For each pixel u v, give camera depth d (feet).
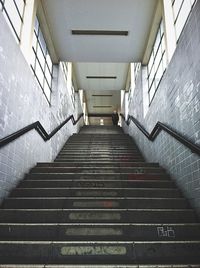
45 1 14.93
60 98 21.33
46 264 6.47
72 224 7.91
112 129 36.63
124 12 15.78
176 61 11.30
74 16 16.02
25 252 6.91
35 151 13.78
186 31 10.02
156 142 14.82
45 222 8.55
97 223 8.24
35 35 15.16
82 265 6.38
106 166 13.97
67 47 19.20
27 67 12.37
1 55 9.18
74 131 30.58
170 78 12.23
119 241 7.20
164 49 15.05
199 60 8.69
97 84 34.27
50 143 17.16
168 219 8.66
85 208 9.43
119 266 6.33
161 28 15.92
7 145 9.92
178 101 10.94
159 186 11.14
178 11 13.08
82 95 42.01
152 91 18.53
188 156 9.71
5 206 9.44
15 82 10.68
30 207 9.48
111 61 21.13
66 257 6.84
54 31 17.43
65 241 7.20
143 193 10.38
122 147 21.94
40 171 12.90
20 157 11.46
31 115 13.15
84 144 23.02
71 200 9.61
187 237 7.80
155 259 6.88
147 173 12.31
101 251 6.94
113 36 17.97
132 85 27.12
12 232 7.78
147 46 18.67
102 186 11.21
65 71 24.76
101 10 15.56
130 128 27.32
